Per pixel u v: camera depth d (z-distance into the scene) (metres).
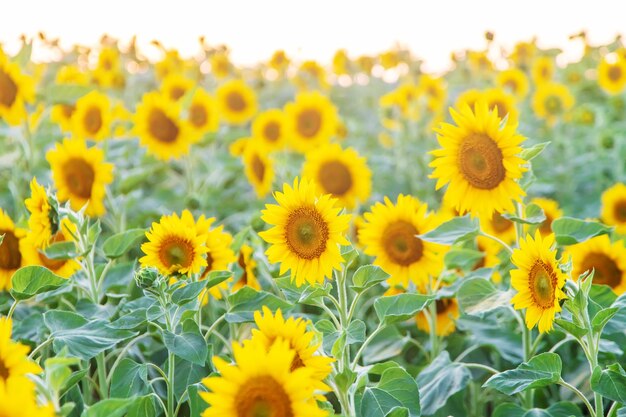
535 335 2.29
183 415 2.06
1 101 2.90
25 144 3.15
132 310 1.87
